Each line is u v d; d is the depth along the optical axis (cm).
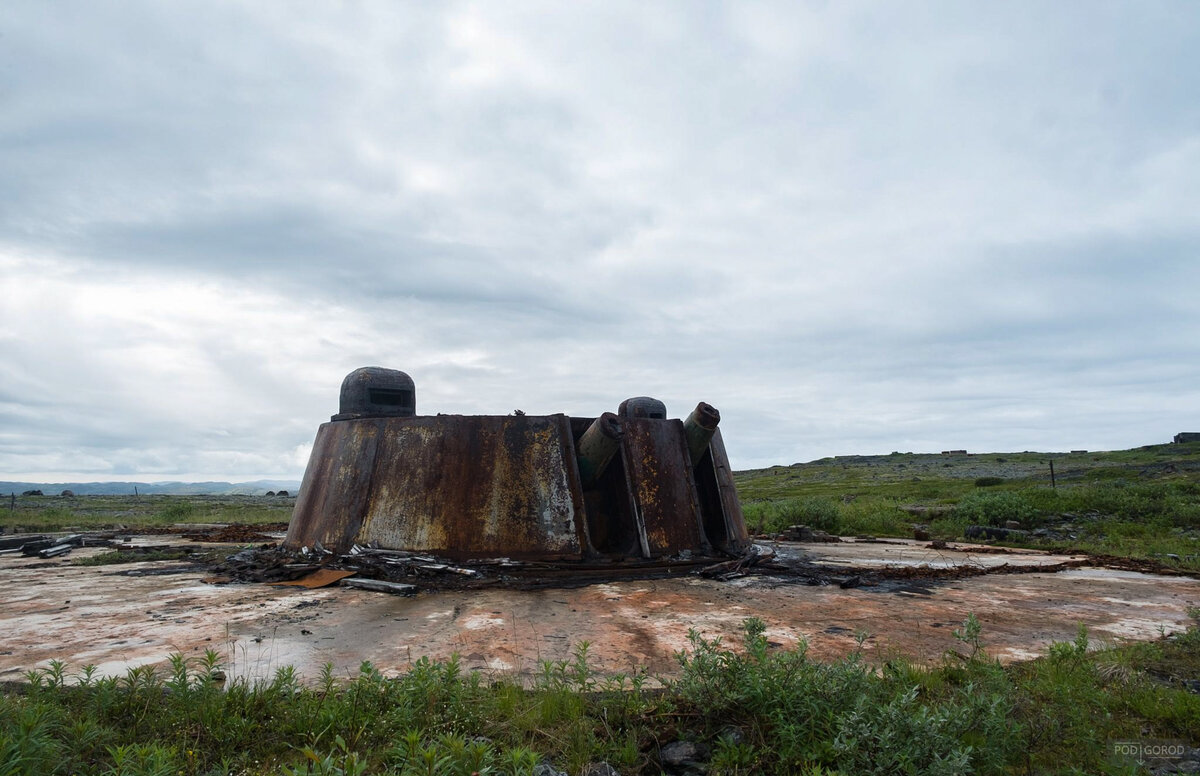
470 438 1040
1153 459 5303
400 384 1202
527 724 403
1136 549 1355
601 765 370
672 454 1134
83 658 546
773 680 416
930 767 333
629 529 1100
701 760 385
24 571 1062
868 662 544
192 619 689
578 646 586
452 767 327
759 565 1016
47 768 329
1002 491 2412
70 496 4984
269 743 385
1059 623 687
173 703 412
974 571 1006
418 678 429
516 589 852
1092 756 382
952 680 490
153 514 2789
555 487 1017
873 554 1265
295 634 628
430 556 954
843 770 343
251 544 1448
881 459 7875
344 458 1094
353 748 379
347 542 1014
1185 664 545
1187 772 368
